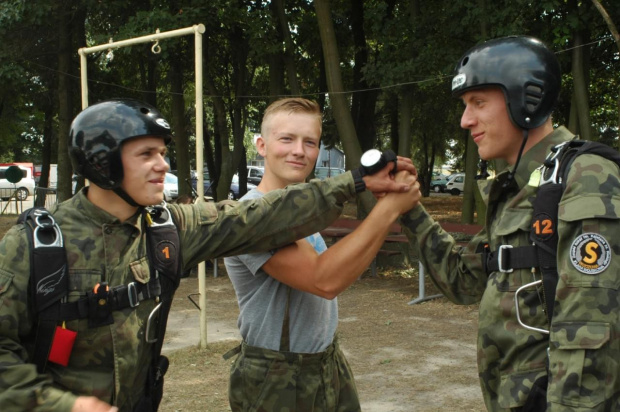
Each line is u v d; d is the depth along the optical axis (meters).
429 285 9.24
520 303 1.94
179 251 2.05
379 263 10.62
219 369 5.61
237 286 2.55
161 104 19.80
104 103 1.99
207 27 11.86
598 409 1.67
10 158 43.31
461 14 9.78
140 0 12.20
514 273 1.97
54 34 14.41
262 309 2.48
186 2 11.29
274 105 2.59
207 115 18.75
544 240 1.88
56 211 1.96
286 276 2.33
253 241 2.18
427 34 10.16
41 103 17.73
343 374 2.65
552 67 2.06
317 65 15.71
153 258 2.01
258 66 15.66
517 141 2.10
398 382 5.19
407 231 2.50
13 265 1.80
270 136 2.57
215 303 8.45
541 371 1.89
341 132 9.98
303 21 12.76
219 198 13.22
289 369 2.46
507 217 2.01
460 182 43.50
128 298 1.93
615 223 1.74
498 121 2.09
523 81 2.02
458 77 2.13
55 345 1.84
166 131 2.01
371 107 12.77
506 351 1.98
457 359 5.79
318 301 2.51
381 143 29.92
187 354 6.03
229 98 15.45
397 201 2.35
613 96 17.16
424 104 19.00
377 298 8.49
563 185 1.86
